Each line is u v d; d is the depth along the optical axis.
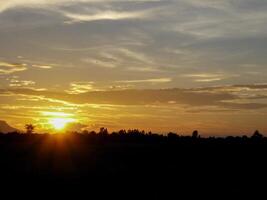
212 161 71.75
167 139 106.69
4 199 35.72
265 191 43.16
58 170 56.53
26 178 47.34
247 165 66.50
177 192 41.34
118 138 123.94
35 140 110.94
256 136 96.56
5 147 90.12
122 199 37.34
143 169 59.72
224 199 38.56
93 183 45.34
